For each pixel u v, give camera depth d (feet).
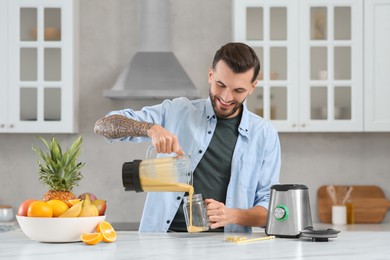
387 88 16.21
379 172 17.43
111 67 17.34
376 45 16.24
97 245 7.52
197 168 9.89
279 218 8.45
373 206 17.02
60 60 16.16
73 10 16.30
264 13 16.11
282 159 17.37
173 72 16.33
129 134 8.62
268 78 16.10
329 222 17.07
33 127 16.05
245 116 9.87
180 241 7.92
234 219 8.71
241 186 9.74
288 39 16.14
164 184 8.03
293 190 8.48
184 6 17.44
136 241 7.92
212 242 7.82
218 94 9.09
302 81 16.14
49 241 7.75
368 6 16.22
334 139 17.42
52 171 8.14
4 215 15.90
